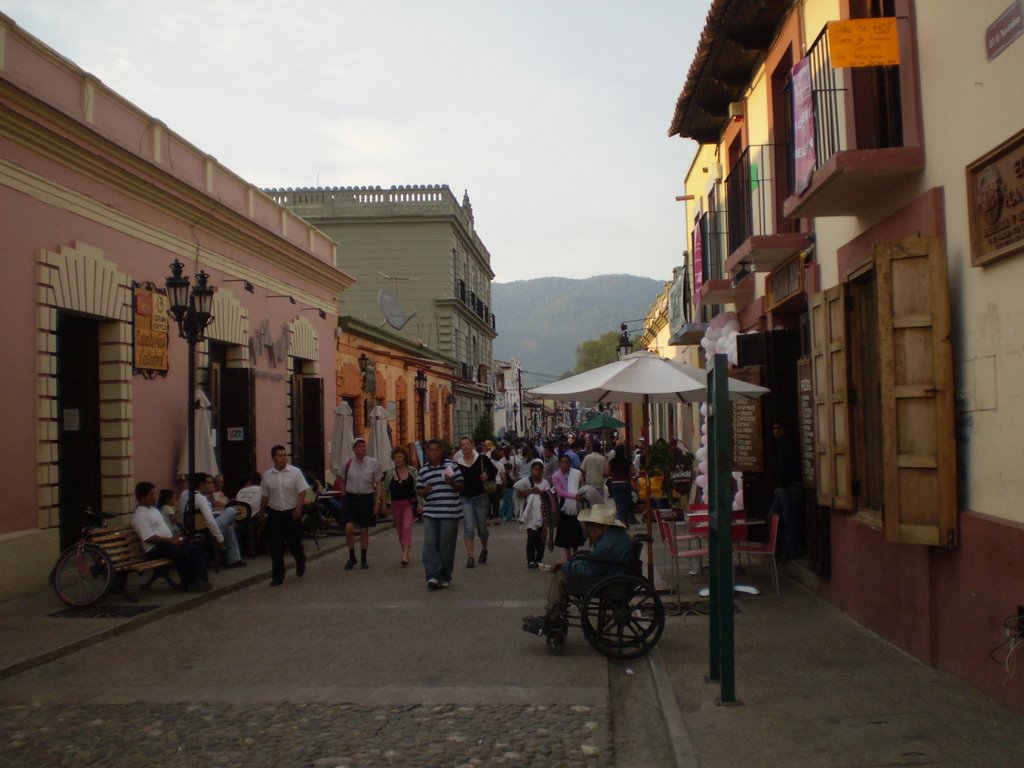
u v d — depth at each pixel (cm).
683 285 2336
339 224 4388
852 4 920
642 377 1018
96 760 564
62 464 1356
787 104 1195
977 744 535
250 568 1395
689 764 524
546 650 853
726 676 641
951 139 681
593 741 593
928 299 679
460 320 4716
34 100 1134
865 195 819
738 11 1203
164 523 1178
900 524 680
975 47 638
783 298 1205
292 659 827
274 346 2053
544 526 1422
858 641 816
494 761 556
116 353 1362
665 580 1225
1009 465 600
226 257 1805
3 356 1098
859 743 547
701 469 1343
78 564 1047
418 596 1160
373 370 2900
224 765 552
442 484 1223
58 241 1219
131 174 1385
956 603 673
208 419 1534
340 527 2009
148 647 885
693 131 1702
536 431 9719
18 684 747
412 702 682
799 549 1148
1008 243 592
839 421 889
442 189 4353
